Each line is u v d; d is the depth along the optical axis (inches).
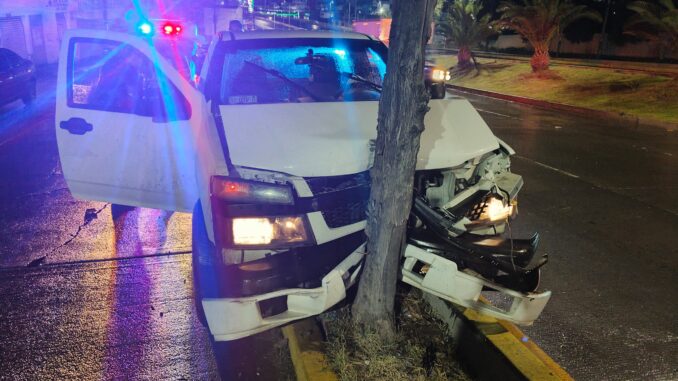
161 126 156.7
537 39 786.2
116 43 162.2
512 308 118.5
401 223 110.5
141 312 153.0
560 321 154.2
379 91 167.5
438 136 131.4
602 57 1050.7
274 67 173.5
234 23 380.5
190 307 156.5
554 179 302.0
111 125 164.1
